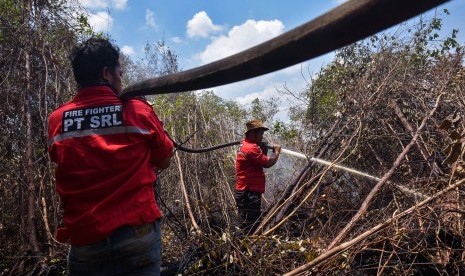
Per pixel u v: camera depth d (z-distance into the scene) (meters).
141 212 1.73
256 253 3.27
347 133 4.62
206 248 3.33
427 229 2.91
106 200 1.69
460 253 3.01
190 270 3.28
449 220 3.15
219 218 4.60
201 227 4.18
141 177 1.76
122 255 1.69
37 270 3.60
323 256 2.67
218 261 3.37
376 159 4.58
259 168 4.94
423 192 3.32
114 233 1.68
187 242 3.72
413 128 4.53
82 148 1.75
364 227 3.33
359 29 0.57
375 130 4.59
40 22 4.65
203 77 0.89
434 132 4.25
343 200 4.25
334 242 3.18
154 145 1.83
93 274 1.74
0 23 4.51
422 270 3.10
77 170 1.74
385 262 2.92
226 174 5.78
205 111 6.34
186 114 6.09
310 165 4.42
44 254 3.83
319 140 4.82
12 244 4.02
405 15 0.53
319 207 4.21
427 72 4.84
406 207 3.52
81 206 1.72
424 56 4.78
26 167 4.04
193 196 4.91
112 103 1.81
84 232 1.70
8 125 4.29
